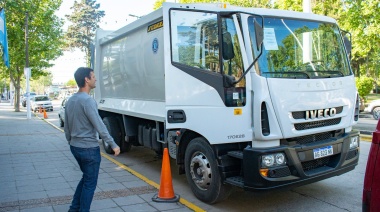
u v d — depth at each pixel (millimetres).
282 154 4629
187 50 5406
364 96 22875
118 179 6867
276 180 4539
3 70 32844
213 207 5324
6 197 5723
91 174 4445
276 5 22484
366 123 15391
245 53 4770
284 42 5055
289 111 4734
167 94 5539
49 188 6242
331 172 5020
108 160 8750
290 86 4773
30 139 12742
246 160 4660
